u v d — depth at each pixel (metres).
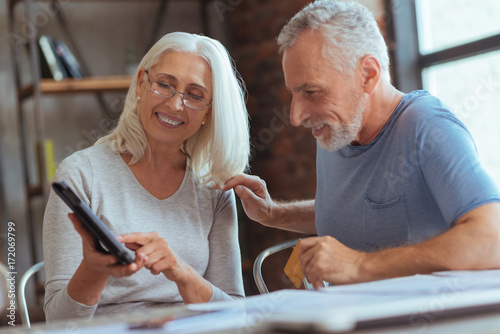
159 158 1.64
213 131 1.69
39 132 3.32
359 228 1.53
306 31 1.39
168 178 1.67
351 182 1.55
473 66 2.75
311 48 1.37
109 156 1.62
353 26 1.40
